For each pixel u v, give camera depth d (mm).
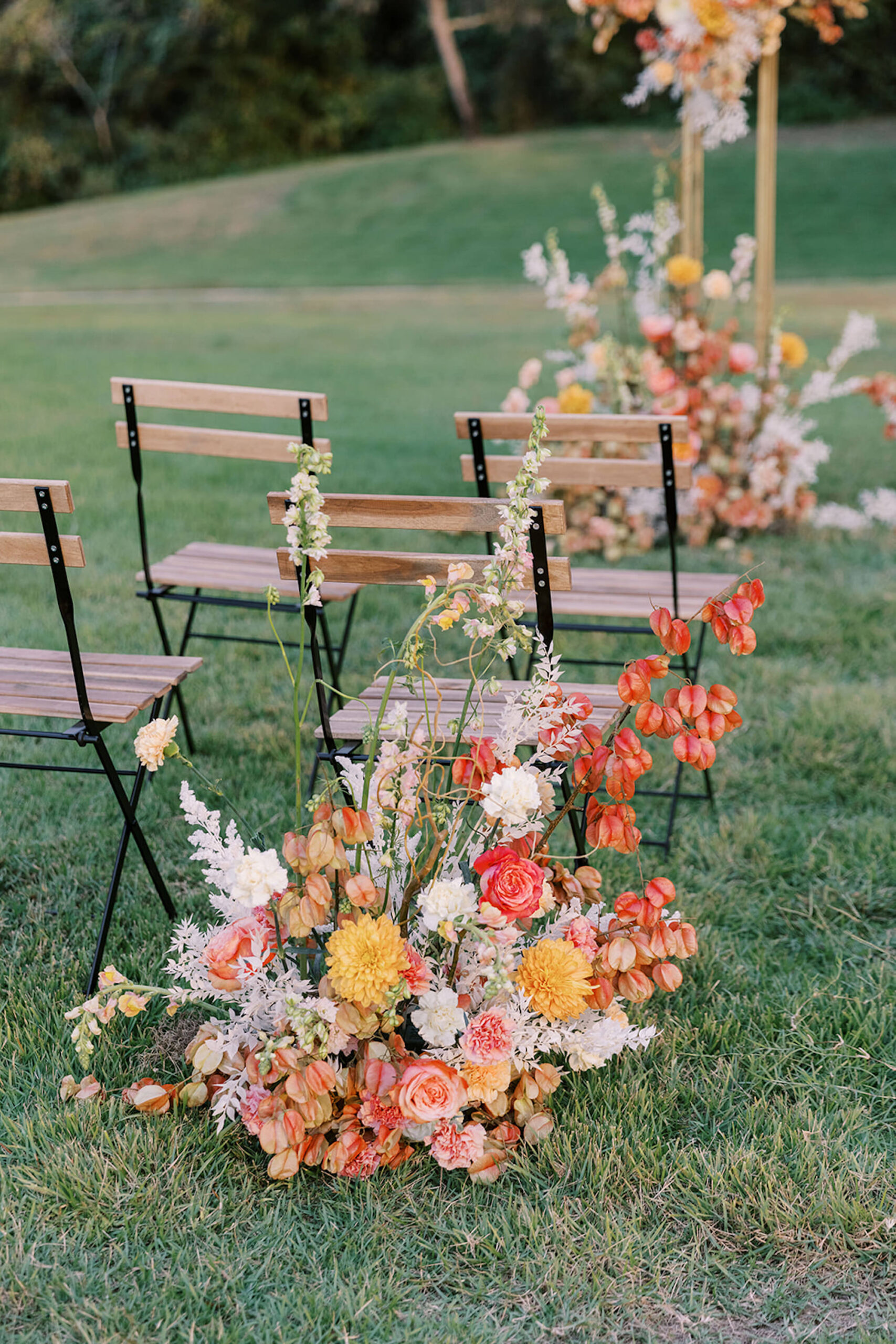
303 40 34438
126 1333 1824
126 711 2535
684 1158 2143
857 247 20703
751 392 6012
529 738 2279
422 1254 1984
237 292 18812
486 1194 2098
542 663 2236
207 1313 1862
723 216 22891
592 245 21422
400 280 19734
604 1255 1970
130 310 16312
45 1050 2387
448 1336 1826
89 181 33062
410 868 2271
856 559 5852
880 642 4719
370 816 2277
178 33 32625
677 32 5348
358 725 2598
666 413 5734
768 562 5770
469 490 6828
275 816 3297
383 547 5863
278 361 11805
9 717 3947
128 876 3031
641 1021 2531
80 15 32781
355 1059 2244
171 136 33906
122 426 3348
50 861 3092
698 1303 1913
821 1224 2037
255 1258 1961
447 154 29297
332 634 4746
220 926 2787
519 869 2070
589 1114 2266
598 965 2191
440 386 10727
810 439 8648
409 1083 1981
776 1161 2150
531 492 2223
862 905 3025
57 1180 2045
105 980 2145
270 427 8688
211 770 3588
